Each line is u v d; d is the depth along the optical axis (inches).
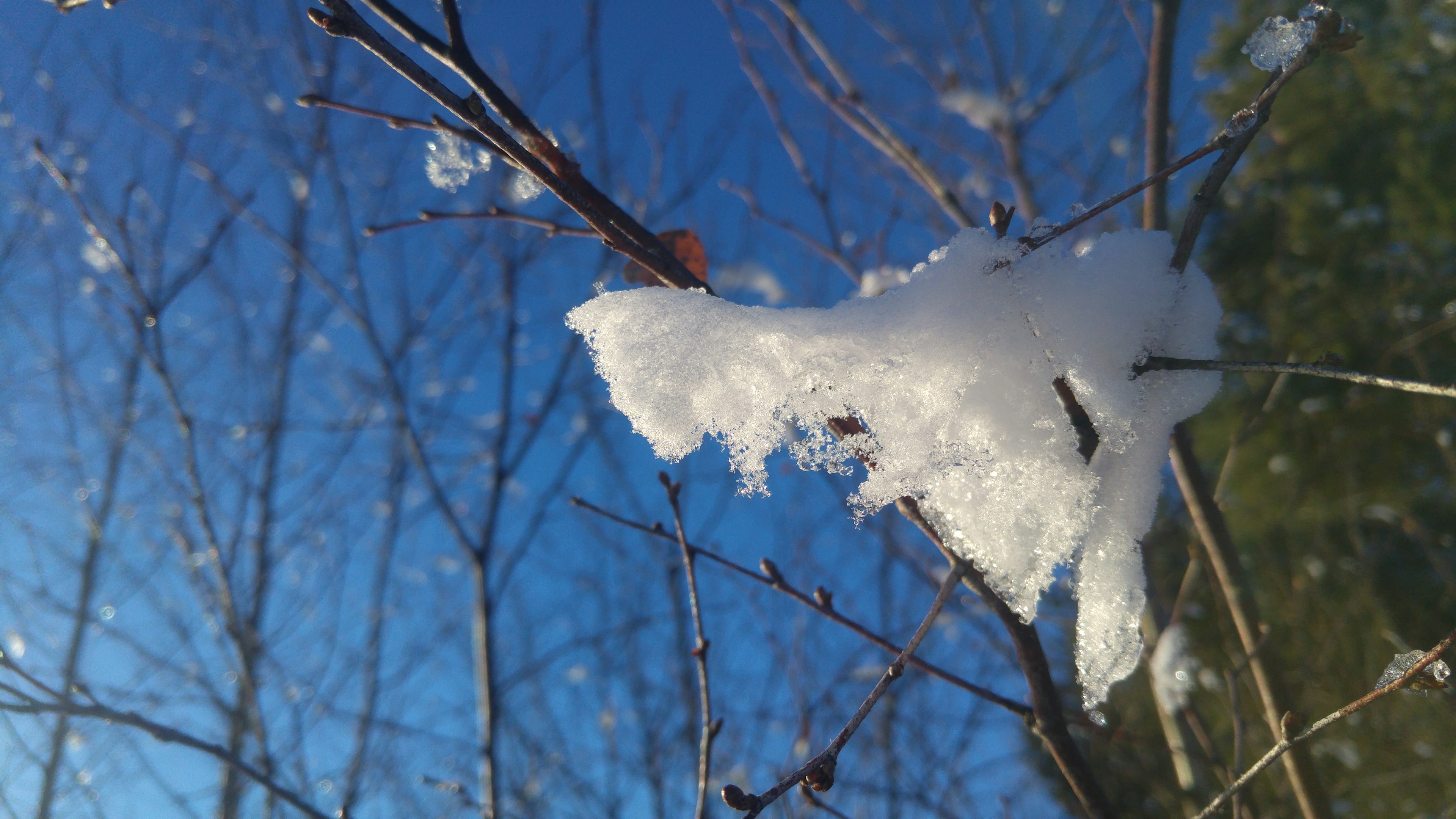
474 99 9.5
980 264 9.5
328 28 9.2
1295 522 51.8
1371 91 59.3
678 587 37.2
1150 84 15.1
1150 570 27.3
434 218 11.4
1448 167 55.9
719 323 9.6
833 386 9.5
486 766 26.1
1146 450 9.7
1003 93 29.5
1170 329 9.7
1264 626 13.6
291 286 35.2
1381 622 42.3
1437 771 36.9
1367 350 55.0
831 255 25.6
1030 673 10.9
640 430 9.6
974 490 9.7
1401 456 51.1
